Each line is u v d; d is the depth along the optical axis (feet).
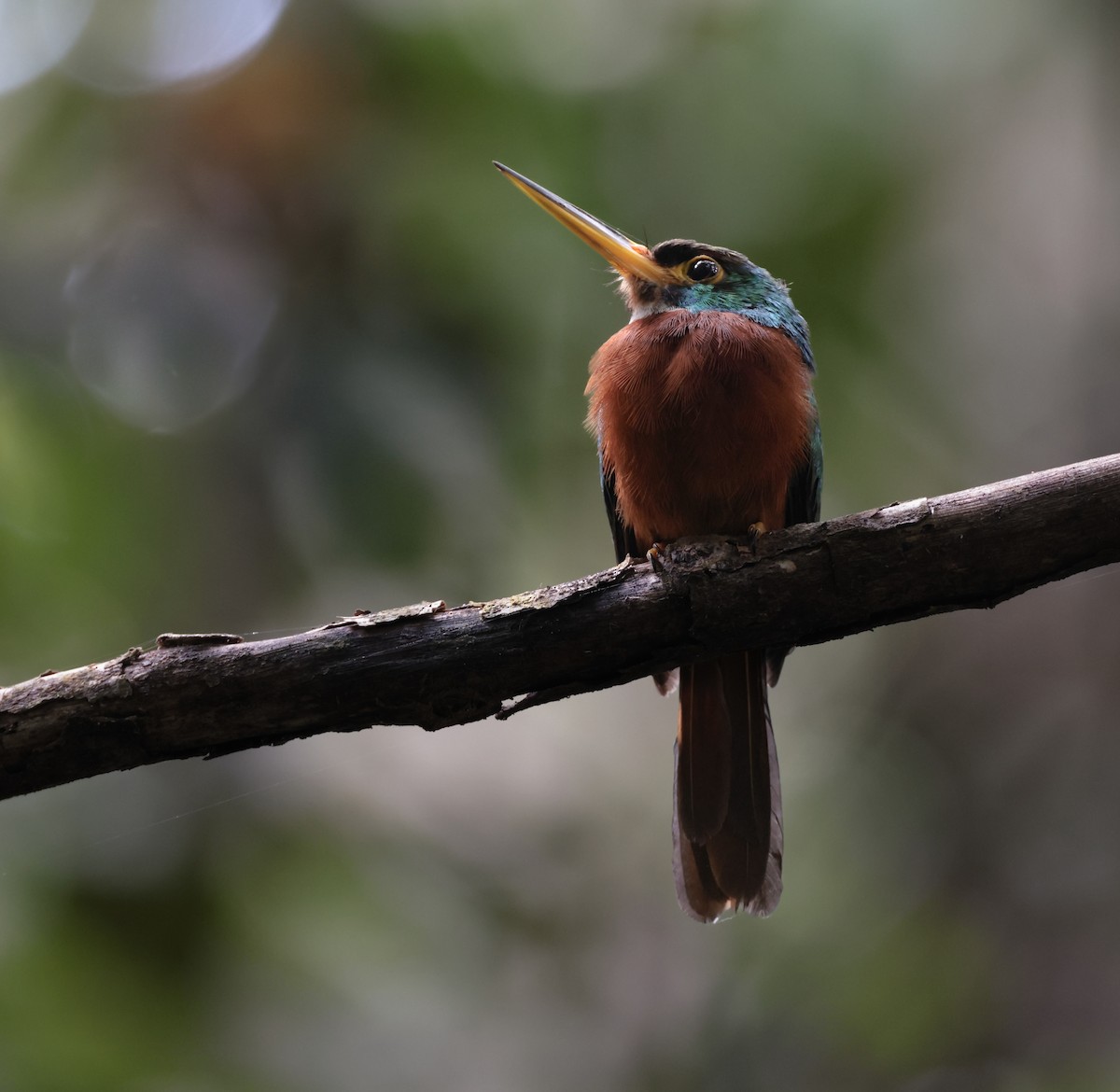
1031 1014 31.17
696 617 17.48
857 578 17.31
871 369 32.35
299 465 26.09
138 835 26.32
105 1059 24.66
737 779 23.17
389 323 27.27
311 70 28.09
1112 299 34.17
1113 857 32.22
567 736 43.24
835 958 33.88
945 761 35.78
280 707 17.04
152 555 26.50
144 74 28.40
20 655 26.50
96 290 26.99
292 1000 27.45
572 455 30.22
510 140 29.58
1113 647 33.73
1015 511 16.99
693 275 26.84
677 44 31.17
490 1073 31.04
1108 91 34.27
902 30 30.96
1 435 26.04
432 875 31.40
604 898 37.81
